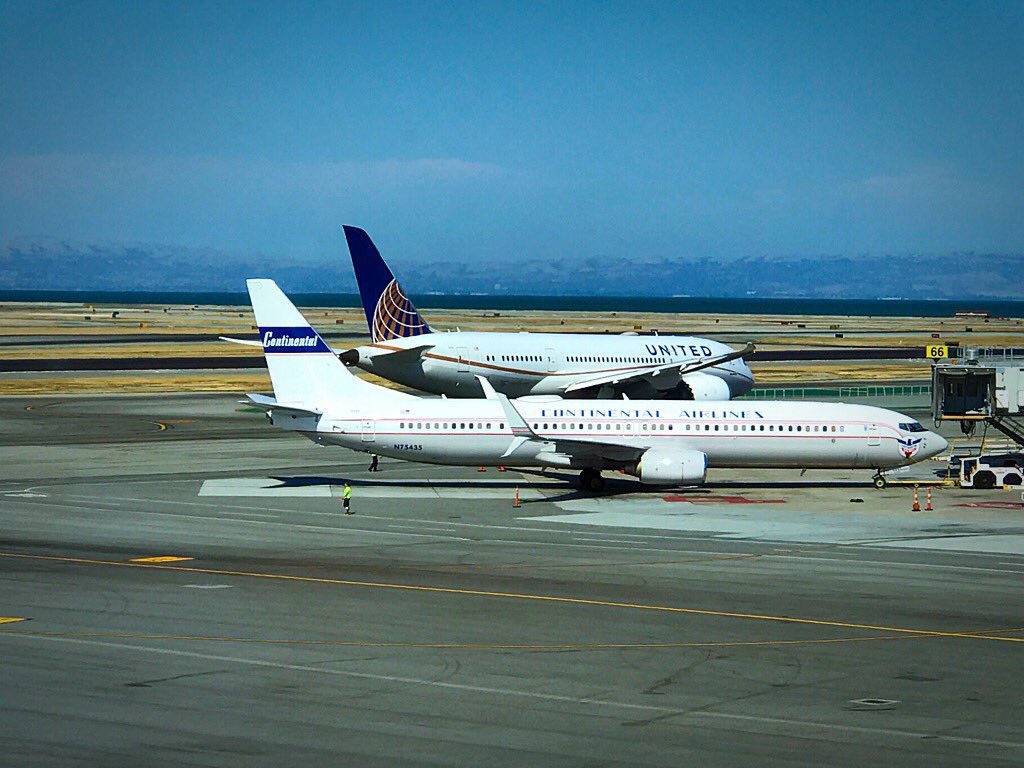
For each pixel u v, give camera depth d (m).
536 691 113.12
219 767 90.50
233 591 157.88
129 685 112.81
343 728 100.75
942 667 123.75
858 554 193.50
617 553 192.38
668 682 116.81
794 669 122.25
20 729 98.88
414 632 136.38
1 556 181.00
